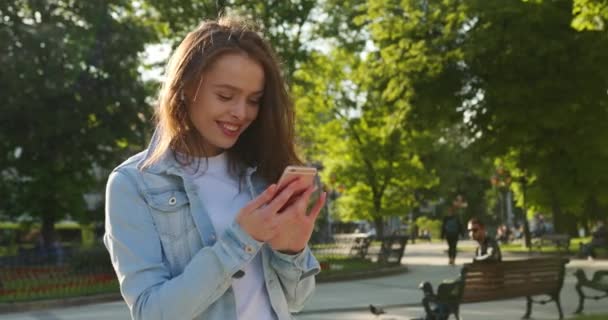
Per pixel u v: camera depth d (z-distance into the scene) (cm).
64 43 2523
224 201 221
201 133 215
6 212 3080
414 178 3972
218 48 209
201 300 194
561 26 1938
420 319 1174
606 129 1997
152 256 206
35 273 2116
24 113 2614
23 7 2667
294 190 194
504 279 1173
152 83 2967
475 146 2267
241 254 193
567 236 3166
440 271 2542
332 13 3052
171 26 2989
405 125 2316
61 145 2767
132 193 209
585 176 2217
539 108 1989
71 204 3102
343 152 3941
